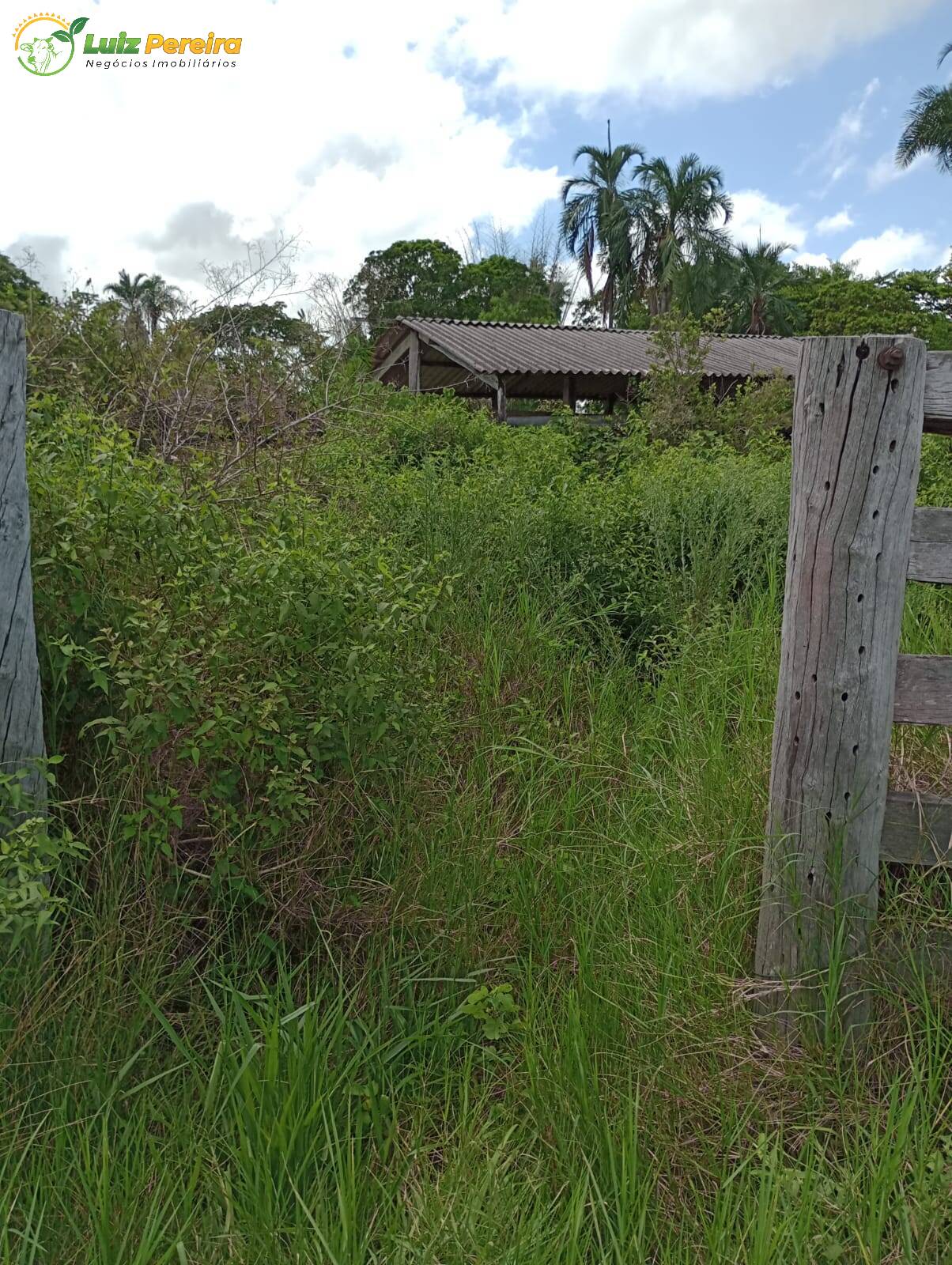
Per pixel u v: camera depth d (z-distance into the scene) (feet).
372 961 9.42
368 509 18.03
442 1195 7.17
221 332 19.25
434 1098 8.41
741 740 11.47
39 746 8.57
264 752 9.41
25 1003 7.70
